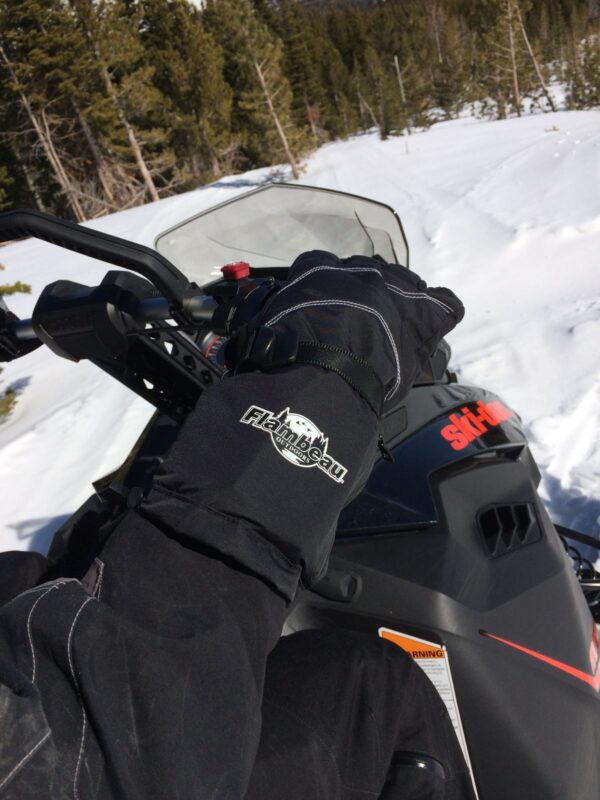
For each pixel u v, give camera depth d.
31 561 1.01
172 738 0.58
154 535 0.71
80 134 36.28
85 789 0.54
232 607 0.69
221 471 0.73
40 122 34.62
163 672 0.60
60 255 16.86
